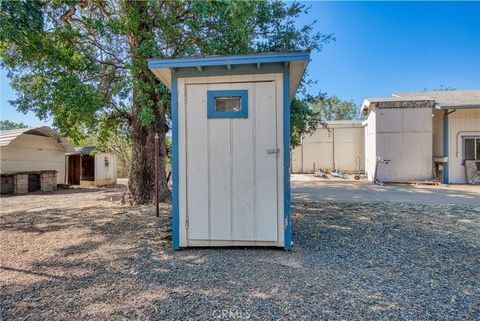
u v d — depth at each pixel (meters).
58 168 12.66
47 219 5.11
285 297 2.12
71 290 2.29
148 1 4.75
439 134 11.00
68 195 9.55
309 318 1.84
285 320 1.82
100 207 6.33
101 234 4.01
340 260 2.91
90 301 2.10
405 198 7.07
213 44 5.06
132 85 5.28
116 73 5.92
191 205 3.34
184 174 3.34
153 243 3.57
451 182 10.45
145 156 6.39
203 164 3.32
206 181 3.32
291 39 6.69
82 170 13.55
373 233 3.97
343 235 3.87
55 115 5.47
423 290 2.23
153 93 5.56
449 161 10.49
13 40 4.26
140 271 2.66
